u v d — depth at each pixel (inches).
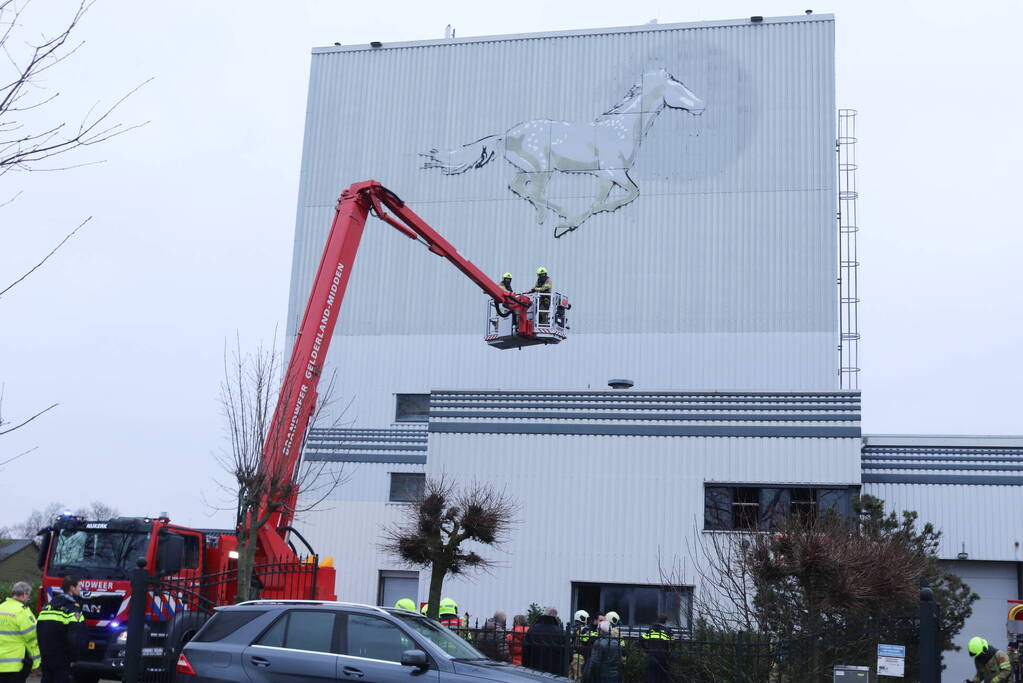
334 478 1482.5
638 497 1153.4
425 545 860.0
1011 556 1159.6
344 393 1557.6
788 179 1505.9
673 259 1517.0
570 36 1625.2
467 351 1544.0
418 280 1581.0
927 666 552.4
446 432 1211.2
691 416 1160.8
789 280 1473.9
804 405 1139.9
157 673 682.8
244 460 781.9
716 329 1481.3
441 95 1652.3
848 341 1552.7
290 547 853.2
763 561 714.8
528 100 1619.1
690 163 1541.6
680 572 1111.6
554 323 1133.7
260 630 513.0
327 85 1692.9
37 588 925.8
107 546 747.4
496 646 748.6
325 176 1658.5
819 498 1129.4
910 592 733.9
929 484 1190.9
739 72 1555.1
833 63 1533.0
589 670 686.5
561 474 1175.0
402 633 499.5
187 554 780.0
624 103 1584.6
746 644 667.4
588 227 1556.3
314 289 912.9
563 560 1153.4
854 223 1599.4
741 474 1138.0
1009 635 976.9
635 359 1496.1
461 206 1608.0
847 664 699.4
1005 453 1183.6
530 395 1202.0
